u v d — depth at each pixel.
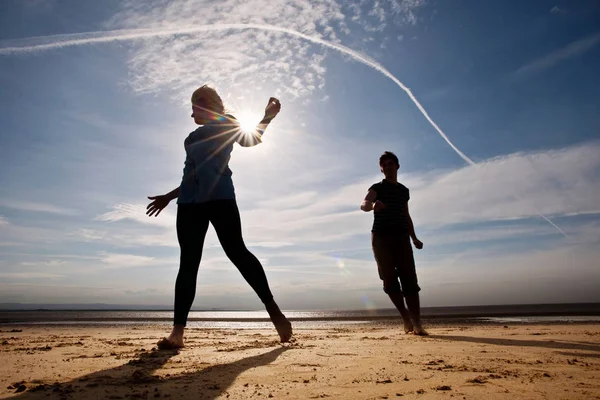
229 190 3.51
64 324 10.91
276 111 3.76
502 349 3.14
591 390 1.74
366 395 1.70
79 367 2.41
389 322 11.66
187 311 3.39
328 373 2.18
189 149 3.59
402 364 2.45
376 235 4.90
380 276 4.98
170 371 2.26
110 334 5.41
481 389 1.77
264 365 2.44
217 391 1.79
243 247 3.53
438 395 1.68
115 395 1.71
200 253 3.50
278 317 3.60
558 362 2.50
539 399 1.60
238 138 3.62
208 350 3.15
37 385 1.91
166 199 3.92
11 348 3.43
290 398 1.67
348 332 5.55
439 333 5.00
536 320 11.62
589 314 19.33
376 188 4.91
